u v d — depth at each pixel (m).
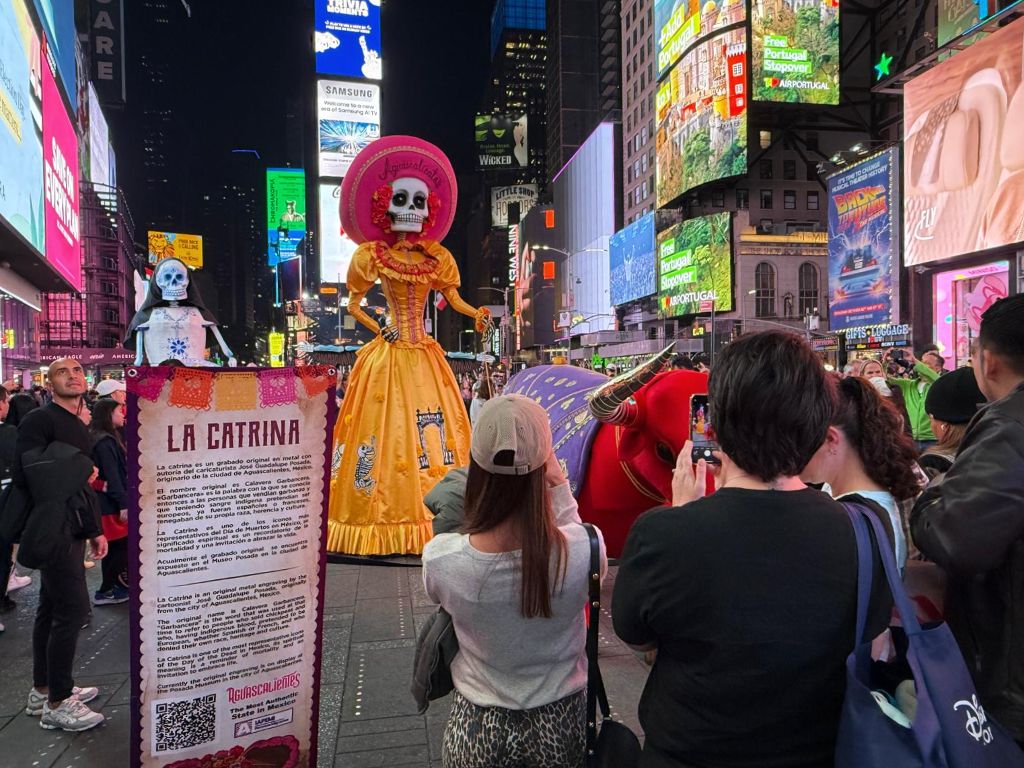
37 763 3.01
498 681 1.68
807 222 49.28
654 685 1.41
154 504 2.20
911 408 6.33
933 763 1.15
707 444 2.62
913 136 22.39
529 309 83.81
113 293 57.31
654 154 58.38
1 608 4.91
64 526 3.24
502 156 150.62
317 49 92.06
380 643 4.08
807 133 49.53
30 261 23.88
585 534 1.73
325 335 78.31
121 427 5.12
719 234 45.69
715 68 45.50
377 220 5.93
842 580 1.27
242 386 2.34
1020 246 19.75
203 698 2.32
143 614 2.20
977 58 19.81
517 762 1.66
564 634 1.71
